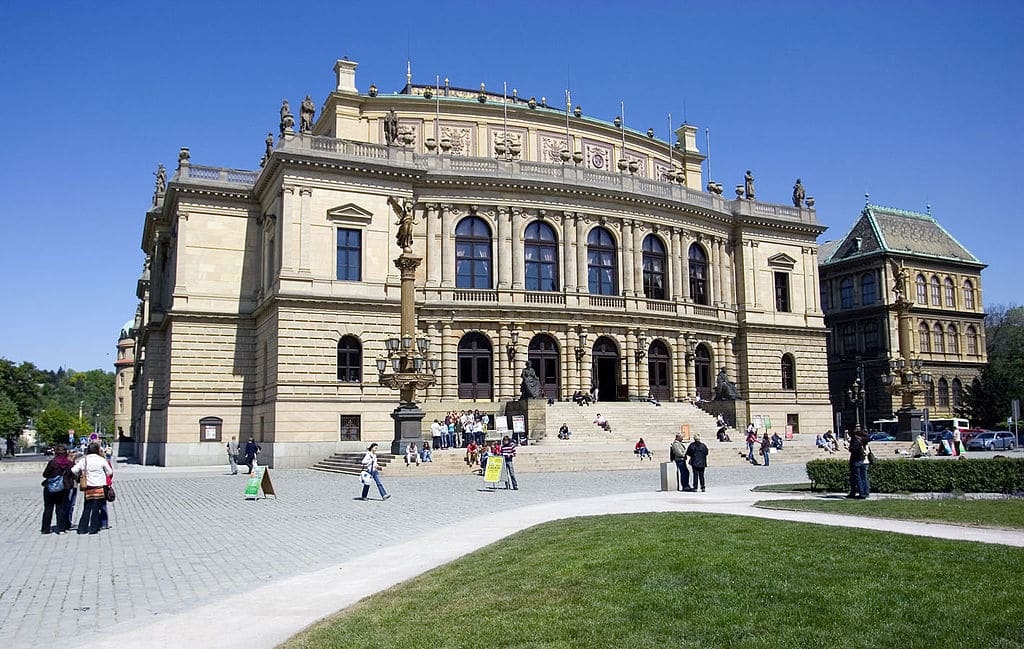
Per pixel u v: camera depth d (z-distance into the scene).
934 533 19.48
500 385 67.50
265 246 66.19
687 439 60.78
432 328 66.00
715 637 11.71
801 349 83.88
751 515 23.28
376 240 63.28
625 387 72.12
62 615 14.84
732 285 82.56
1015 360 103.75
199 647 12.29
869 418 105.62
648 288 76.00
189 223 66.62
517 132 81.62
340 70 77.81
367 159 63.16
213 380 65.56
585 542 18.61
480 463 47.75
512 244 69.75
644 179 76.44
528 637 12.03
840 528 19.64
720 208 81.88
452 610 13.70
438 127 77.62
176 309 65.12
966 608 12.48
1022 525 20.92
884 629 11.79
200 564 19.78
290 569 18.88
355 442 60.38
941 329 109.06
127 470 60.81
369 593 15.65
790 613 12.62
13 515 31.28
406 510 30.14
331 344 60.62
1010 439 78.62
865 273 109.12
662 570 15.28
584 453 51.19
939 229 117.38
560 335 70.31
